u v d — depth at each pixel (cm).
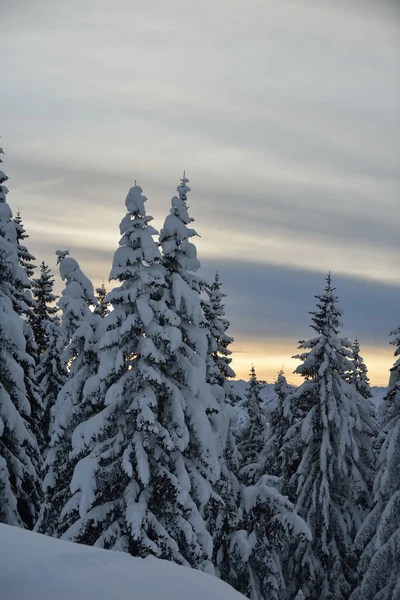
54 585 780
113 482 1695
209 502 1775
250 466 2489
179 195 2002
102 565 940
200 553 1639
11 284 2408
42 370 2981
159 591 820
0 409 2052
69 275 2212
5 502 2006
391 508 2262
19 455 2148
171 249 1919
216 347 2247
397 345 2591
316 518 2666
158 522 1622
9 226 2309
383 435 2561
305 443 2756
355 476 2659
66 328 2153
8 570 815
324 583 2595
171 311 1755
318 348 2738
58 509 1931
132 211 1834
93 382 1803
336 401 2750
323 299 2803
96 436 1659
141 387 1716
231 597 866
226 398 2438
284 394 3169
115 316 1773
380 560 2252
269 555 1961
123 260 1798
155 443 1695
